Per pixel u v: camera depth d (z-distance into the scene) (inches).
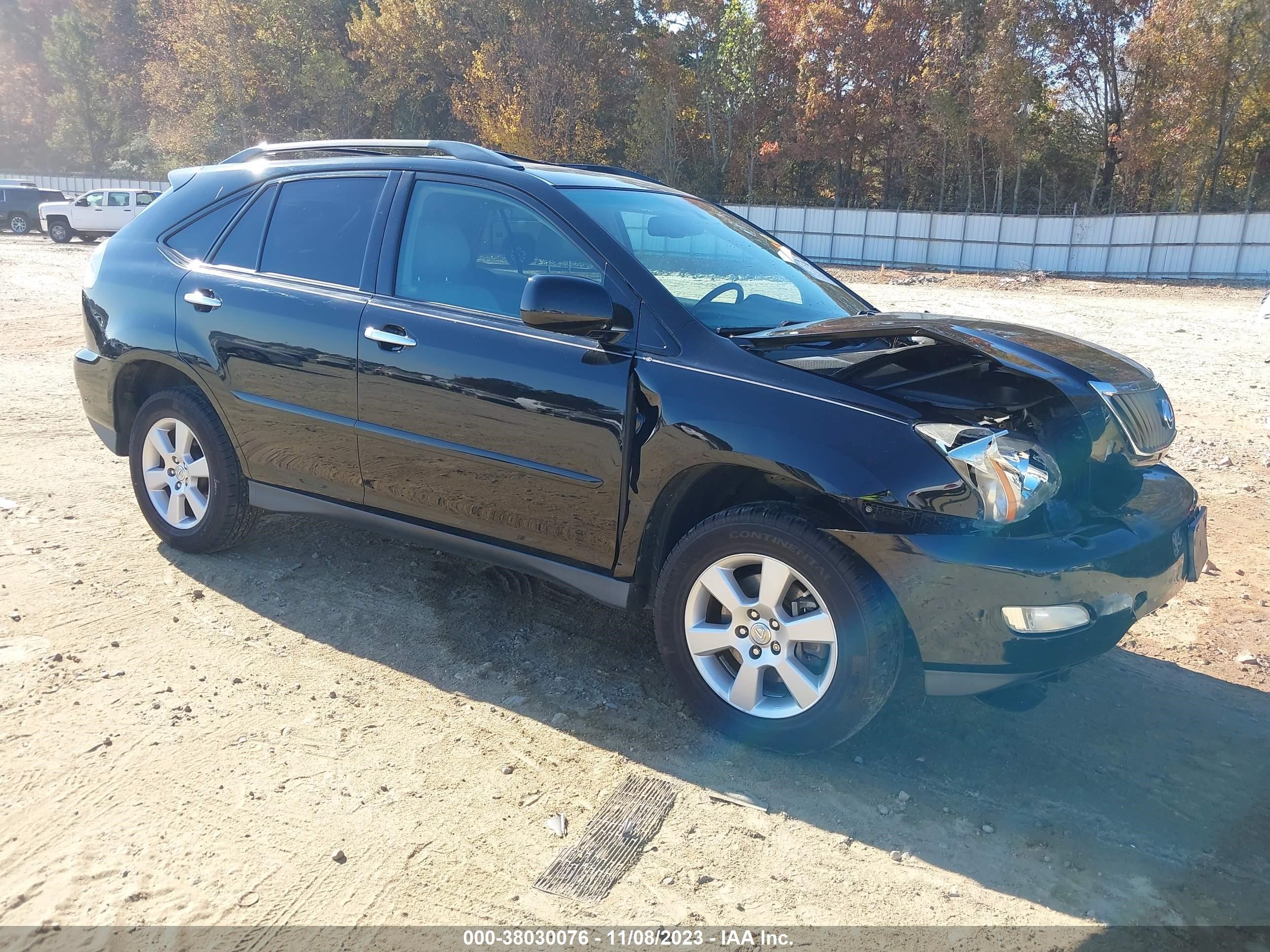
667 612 120.8
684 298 125.6
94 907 88.7
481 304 133.0
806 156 1899.6
